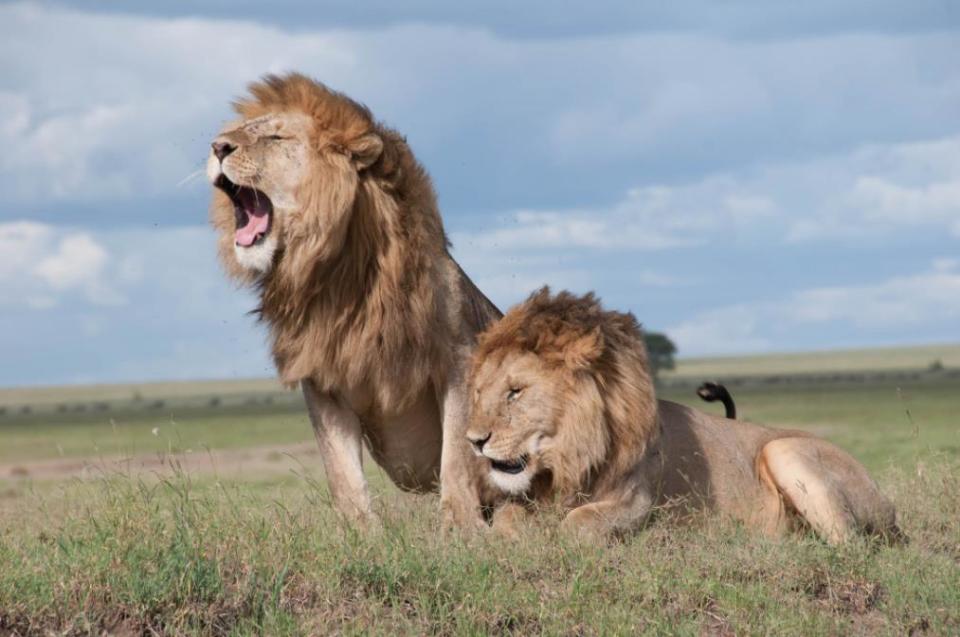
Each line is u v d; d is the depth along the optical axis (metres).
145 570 8.50
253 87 11.52
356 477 11.69
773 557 9.83
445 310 11.48
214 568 8.52
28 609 7.94
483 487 11.50
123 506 10.02
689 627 8.57
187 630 7.96
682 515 11.33
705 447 11.69
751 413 96.75
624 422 10.72
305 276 11.01
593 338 10.52
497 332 10.93
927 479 12.98
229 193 11.26
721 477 11.61
